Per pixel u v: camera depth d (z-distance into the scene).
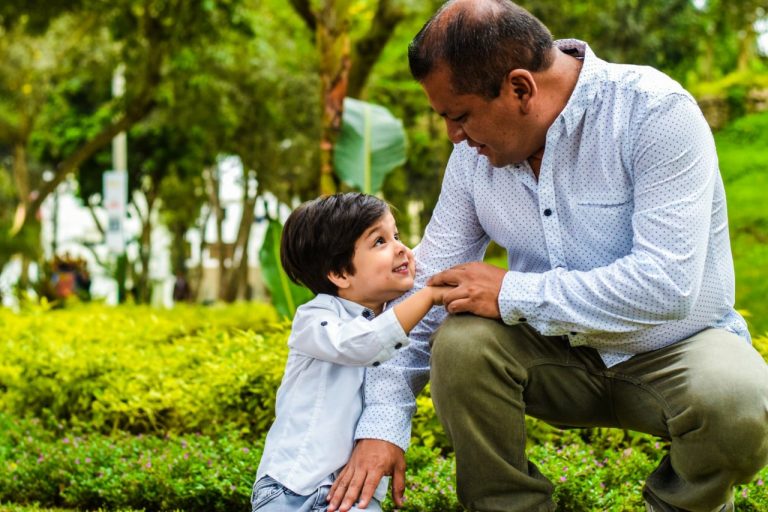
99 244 23.30
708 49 18.17
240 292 27.92
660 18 15.49
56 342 5.43
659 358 2.32
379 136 5.44
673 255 2.18
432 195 20.39
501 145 2.31
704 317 2.35
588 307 2.23
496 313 2.32
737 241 9.69
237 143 20.52
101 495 3.39
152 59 13.29
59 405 4.43
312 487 2.34
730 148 13.33
